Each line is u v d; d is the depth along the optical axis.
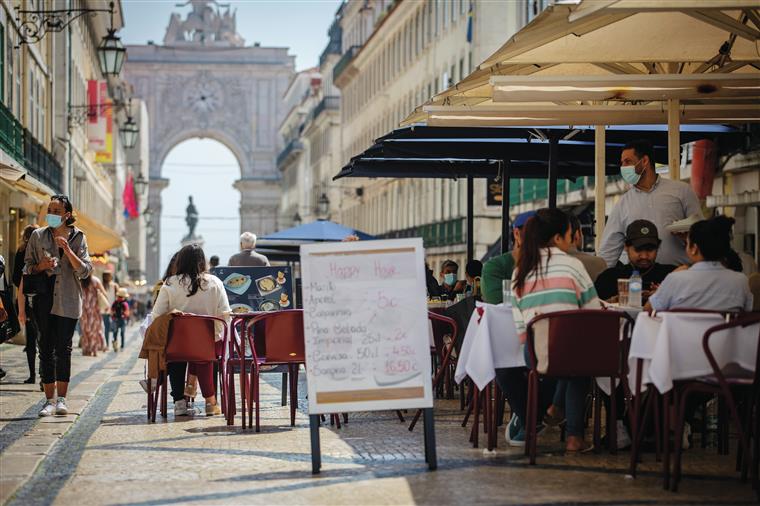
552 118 13.67
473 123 14.26
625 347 9.41
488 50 40.47
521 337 9.55
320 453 9.00
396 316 8.84
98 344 27.14
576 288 9.47
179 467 9.16
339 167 79.62
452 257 46.78
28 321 16.84
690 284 8.97
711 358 8.02
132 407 14.23
